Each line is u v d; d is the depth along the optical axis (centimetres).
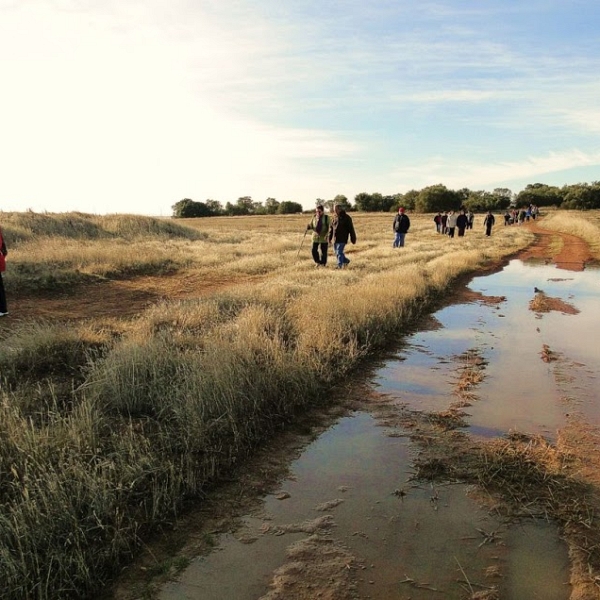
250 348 590
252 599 273
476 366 657
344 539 320
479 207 9694
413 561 299
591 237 2911
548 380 602
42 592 269
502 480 381
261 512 350
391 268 1385
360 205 11031
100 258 1449
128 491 355
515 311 995
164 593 279
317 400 542
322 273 1277
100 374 529
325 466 411
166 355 570
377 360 684
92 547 304
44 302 1010
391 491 374
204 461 401
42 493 316
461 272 1494
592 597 267
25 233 1856
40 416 458
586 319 925
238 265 1519
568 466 399
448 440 451
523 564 294
